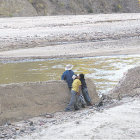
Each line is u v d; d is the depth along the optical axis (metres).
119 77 15.49
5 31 41.09
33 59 22.55
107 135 6.72
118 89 12.41
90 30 40.03
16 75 16.61
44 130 7.47
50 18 63.91
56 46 28.48
